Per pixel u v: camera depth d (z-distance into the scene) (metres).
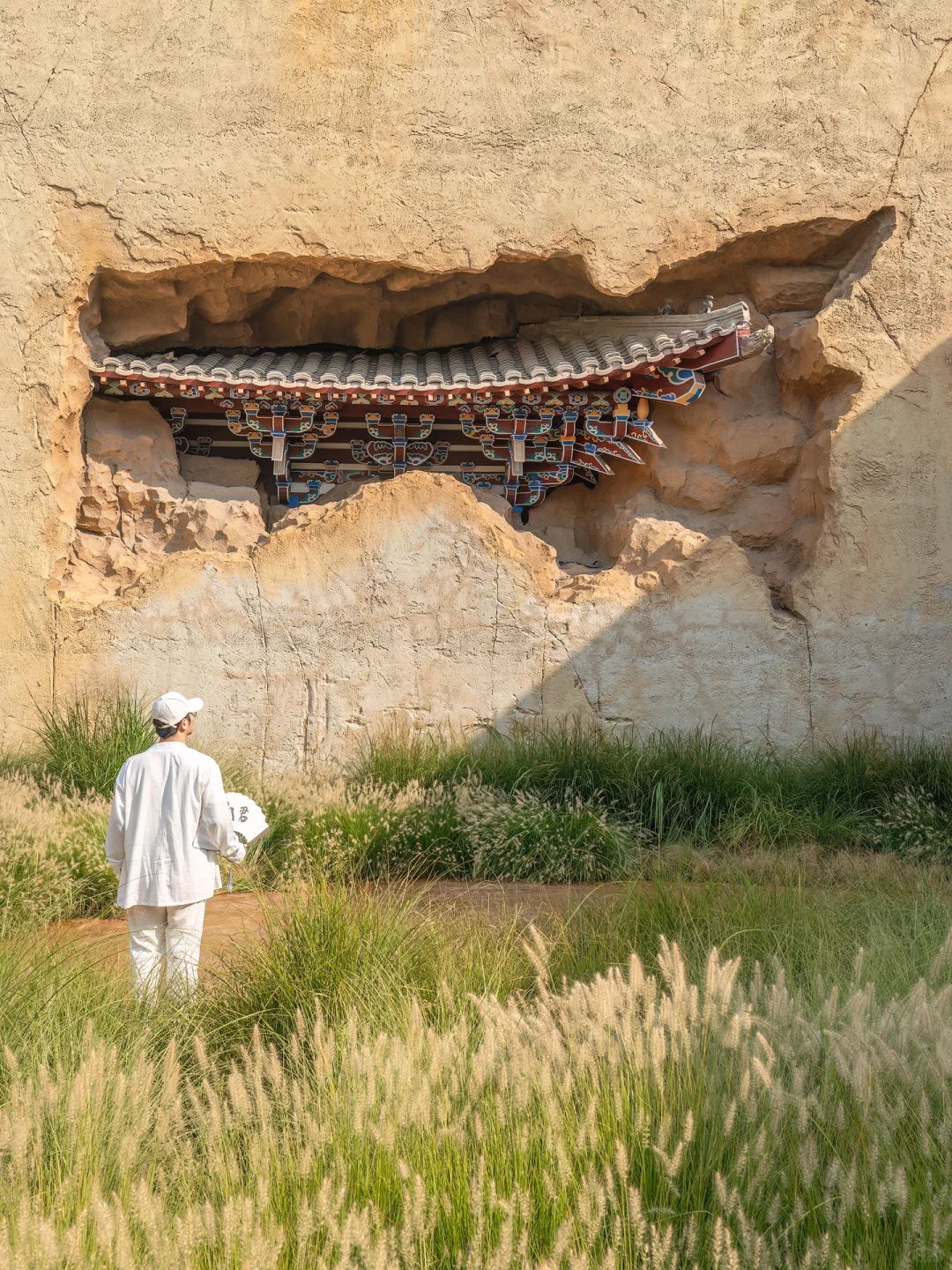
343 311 12.48
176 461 11.98
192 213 11.23
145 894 5.53
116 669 11.09
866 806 10.11
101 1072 3.58
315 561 11.23
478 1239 2.91
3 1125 3.27
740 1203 3.12
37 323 11.11
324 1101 3.71
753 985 4.26
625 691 11.24
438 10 11.44
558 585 11.57
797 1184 3.32
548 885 8.43
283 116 11.32
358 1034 4.48
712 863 7.80
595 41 11.48
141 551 11.63
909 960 5.17
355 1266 2.81
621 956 5.52
